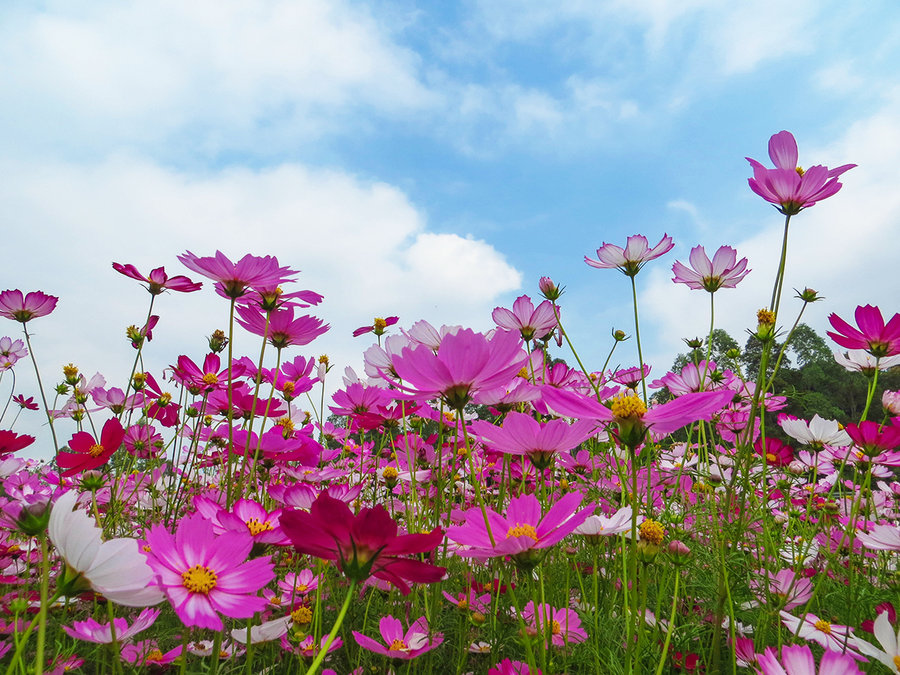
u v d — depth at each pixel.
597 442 0.67
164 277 0.64
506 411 0.53
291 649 0.46
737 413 0.73
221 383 0.66
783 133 0.57
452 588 0.66
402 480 0.66
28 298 0.70
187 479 0.76
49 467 0.86
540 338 0.63
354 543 0.27
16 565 0.60
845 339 0.57
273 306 0.51
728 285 0.65
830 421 0.69
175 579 0.29
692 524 0.58
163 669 0.44
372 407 0.70
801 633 0.46
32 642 0.48
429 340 0.63
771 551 0.61
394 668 0.46
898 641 0.36
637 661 0.37
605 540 0.56
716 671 0.45
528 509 0.37
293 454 0.60
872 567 0.65
